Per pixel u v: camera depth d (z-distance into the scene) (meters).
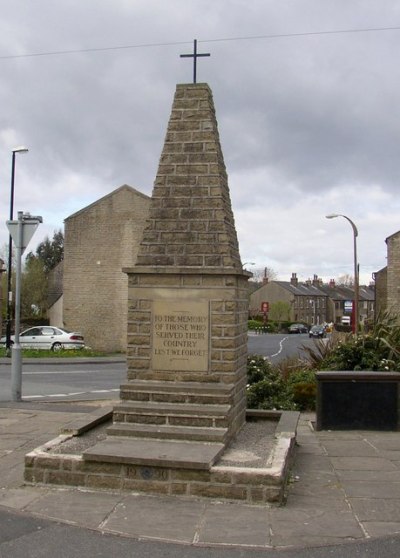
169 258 7.66
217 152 7.93
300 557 4.78
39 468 6.43
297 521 5.52
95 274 34.62
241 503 5.93
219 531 5.26
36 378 19.70
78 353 29.70
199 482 6.04
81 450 6.84
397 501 6.15
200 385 7.41
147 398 7.43
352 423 10.17
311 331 62.12
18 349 13.16
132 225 34.34
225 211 7.88
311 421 10.83
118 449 6.48
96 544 5.00
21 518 5.53
